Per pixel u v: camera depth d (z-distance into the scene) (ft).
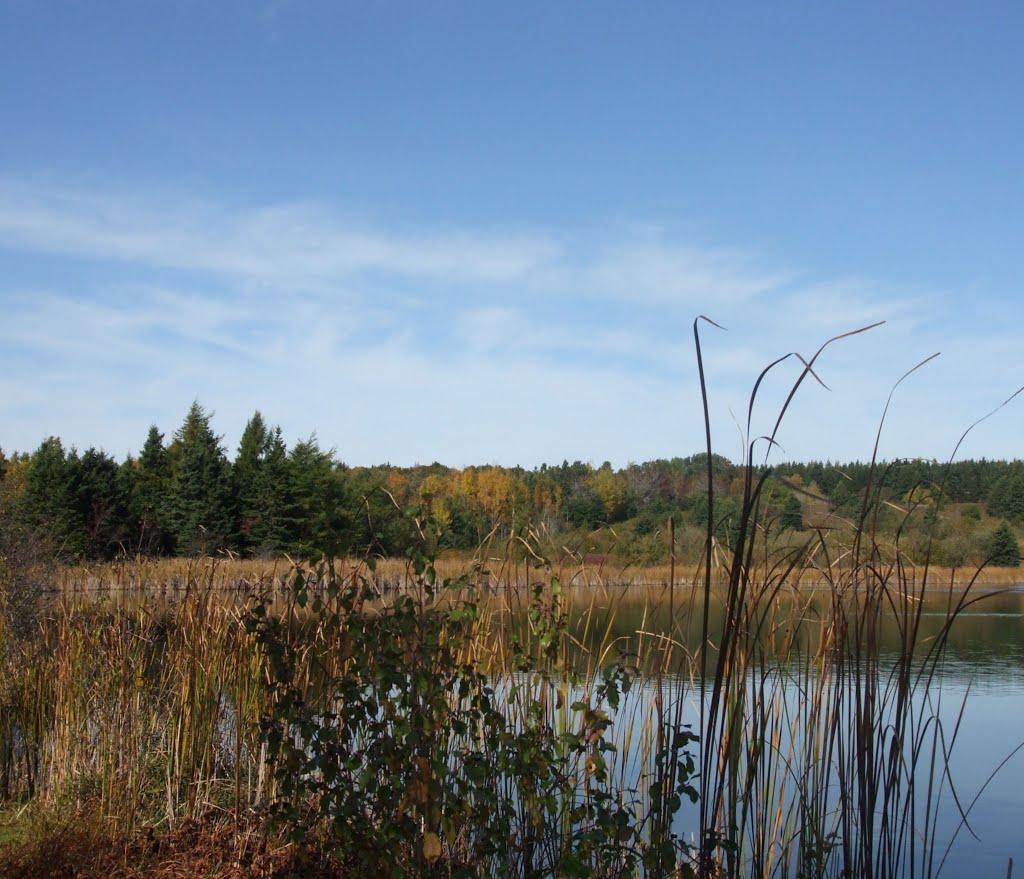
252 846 16.38
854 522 13.29
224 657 19.58
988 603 82.28
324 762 11.87
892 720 18.89
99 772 19.34
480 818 11.98
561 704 13.42
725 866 13.12
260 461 134.00
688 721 17.54
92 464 108.06
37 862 15.56
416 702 11.66
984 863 18.58
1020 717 30.12
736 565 10.96
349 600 12.60
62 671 20.24
